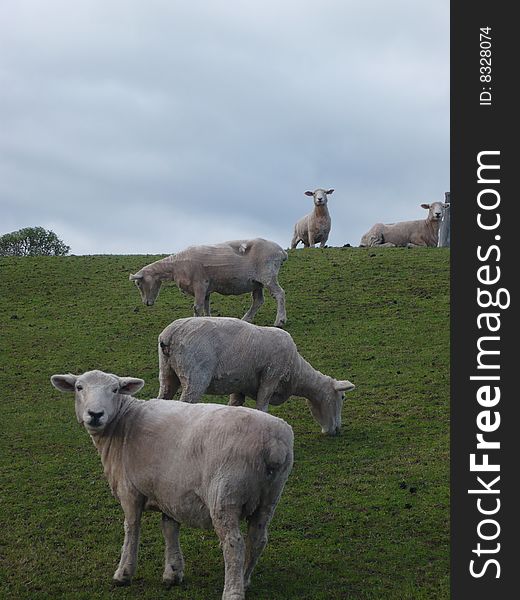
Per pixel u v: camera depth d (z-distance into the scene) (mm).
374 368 22141
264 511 10445
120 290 31547
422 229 38938
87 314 28656
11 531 13680
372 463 16125
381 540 12898
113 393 11156
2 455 17281
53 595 11453
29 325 27594
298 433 18047
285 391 17156
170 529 11492
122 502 11156
